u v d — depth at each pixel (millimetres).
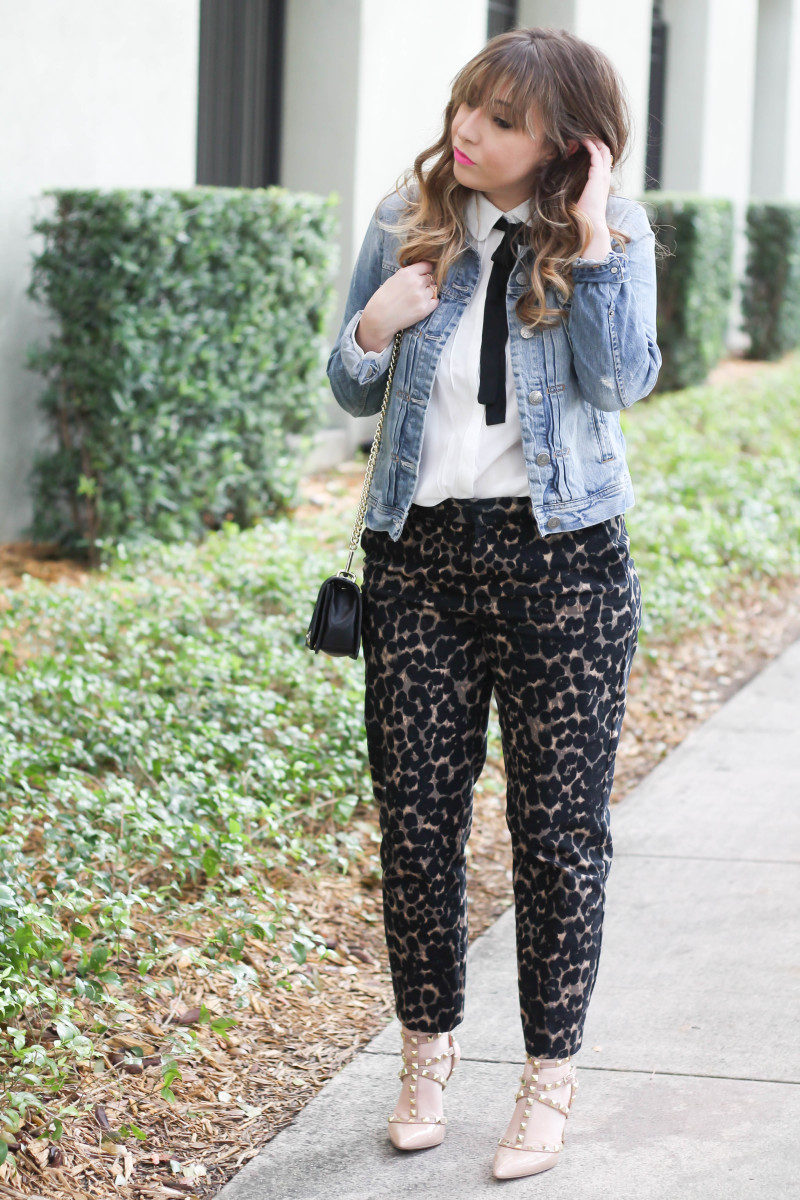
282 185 9859
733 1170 2691
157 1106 2877
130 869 3809
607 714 2588
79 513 7188
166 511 7348
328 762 4500
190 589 6203
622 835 4430
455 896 2713
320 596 2619
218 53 9367
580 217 2391
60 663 5062
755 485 9141
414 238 2533
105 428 6953
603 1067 3080
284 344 7820
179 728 4570
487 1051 3182
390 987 3494
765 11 18812
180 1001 3266
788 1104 2922
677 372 12977
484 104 2389
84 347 6875
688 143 15852
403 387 2561
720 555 7625
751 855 4254
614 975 3514
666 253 2664
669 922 3805
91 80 7332
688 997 3395
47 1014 3068
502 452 2502
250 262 7371
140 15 7586
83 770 4473
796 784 4871
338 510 8336
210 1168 2719
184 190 7082
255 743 4367
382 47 9664
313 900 3877
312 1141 2812
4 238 6965
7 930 3080
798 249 15625
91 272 6836
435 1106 2805
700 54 15641
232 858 3732
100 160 7465
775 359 15922
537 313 2438
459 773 2660
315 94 9641
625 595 2576
